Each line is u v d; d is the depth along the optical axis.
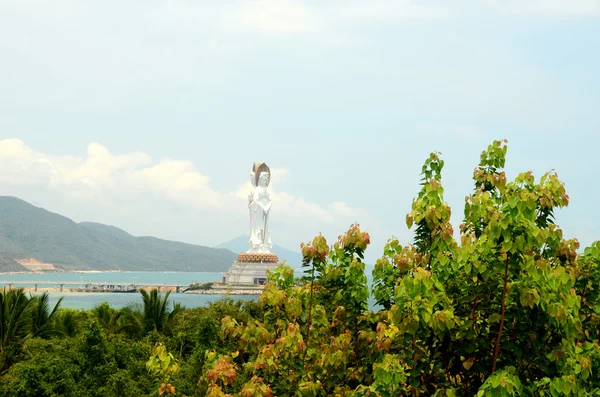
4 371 39.16
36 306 49.47
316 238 15.05
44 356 29.73
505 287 11.80
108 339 34.47
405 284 11.98
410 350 12.39
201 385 15.59
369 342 14.83
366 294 15.14
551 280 11.77
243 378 16.23
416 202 13.88
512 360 12.08
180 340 37.09
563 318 11.41
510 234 11.56
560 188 12.58
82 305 172.00
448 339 12.66
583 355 12.99
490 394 10.82
